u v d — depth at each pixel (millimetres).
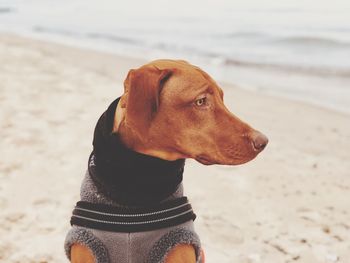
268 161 1649
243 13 8578
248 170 1560
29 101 2180
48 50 4184
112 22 7945
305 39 5234
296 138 1977
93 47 4910
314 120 2279
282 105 2562
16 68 2984
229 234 1169
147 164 627
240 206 1312
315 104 2623
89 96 2334
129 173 630
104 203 648
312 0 9883
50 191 1341
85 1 13539
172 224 655
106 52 4457
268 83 3205
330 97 2807
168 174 641
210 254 1086
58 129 1820
